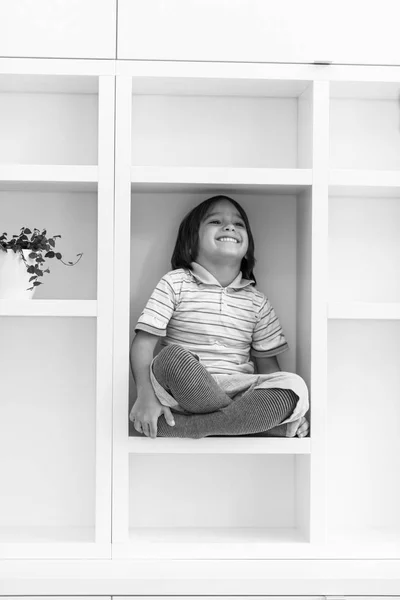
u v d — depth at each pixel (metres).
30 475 1.74
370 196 1.78
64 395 1.75
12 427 1.74
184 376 1.48
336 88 1.68
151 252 1.78
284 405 1.51
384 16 1.62
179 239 1.73
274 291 1.80
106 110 1.58
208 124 1.78
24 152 1.75
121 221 1.58
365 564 1.56
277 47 1.61
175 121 1.77
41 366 1.75
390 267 1.79
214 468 1.76
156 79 1.62
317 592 1.52
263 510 1.77
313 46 1.61
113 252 1.58
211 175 1.59
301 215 1.74
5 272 1.58
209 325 1.66
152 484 1.75
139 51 1.59
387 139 1.79
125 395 1.57
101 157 1.58
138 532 1.70
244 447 1.57
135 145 1.77
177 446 1.56
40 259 1.60
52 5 1.58
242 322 1.69
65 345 1.75
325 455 1.59
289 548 1.59
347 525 1.78
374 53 1.62
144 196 1.78
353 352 1.78
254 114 1.78
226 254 1.66
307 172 1.60
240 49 1.60
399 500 1.78
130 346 1.75
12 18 1.58
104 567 1.53
